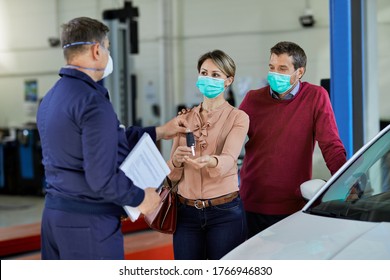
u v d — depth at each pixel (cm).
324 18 936
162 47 1103
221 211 278
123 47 812
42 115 241
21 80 1241
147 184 246
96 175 221
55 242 242
